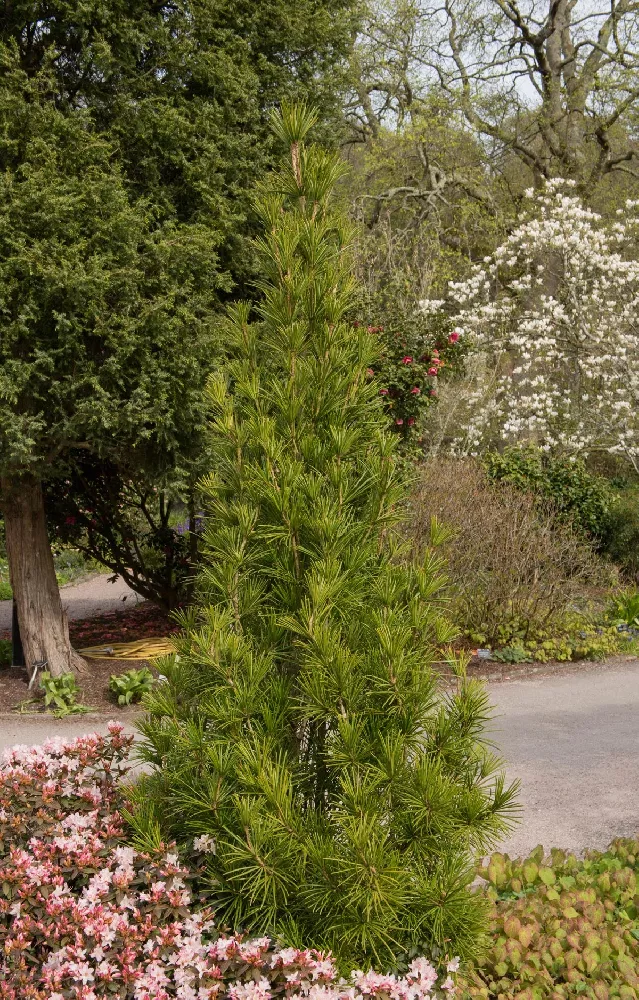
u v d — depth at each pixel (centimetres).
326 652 235
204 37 632
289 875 237
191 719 260
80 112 570
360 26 741
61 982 227
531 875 356
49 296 532
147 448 631
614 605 973
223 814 244
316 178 278
